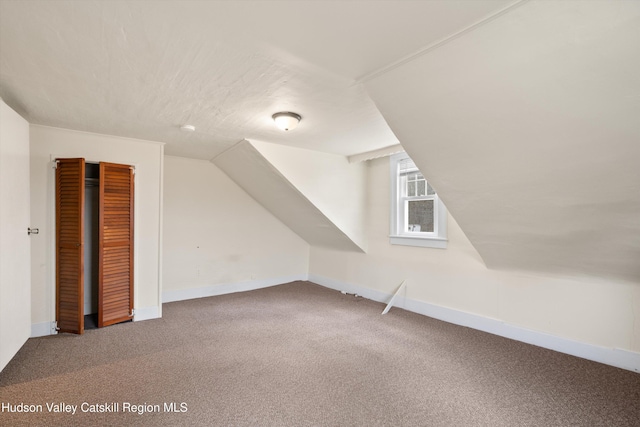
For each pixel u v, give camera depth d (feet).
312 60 5.43
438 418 5.86
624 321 7.93
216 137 10.60
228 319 11.35
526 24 4.13
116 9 4.15
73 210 9.51
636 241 6.57
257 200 16.31
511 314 9.86
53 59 5.48
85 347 8.68
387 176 13.66
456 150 6.66
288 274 17.79
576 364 8.10
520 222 7.73
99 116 8.48
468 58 4.88
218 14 4.25
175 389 6.68
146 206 11.10
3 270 7.07
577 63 4.29
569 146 5.41
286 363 7.95
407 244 12.69
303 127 9.33
